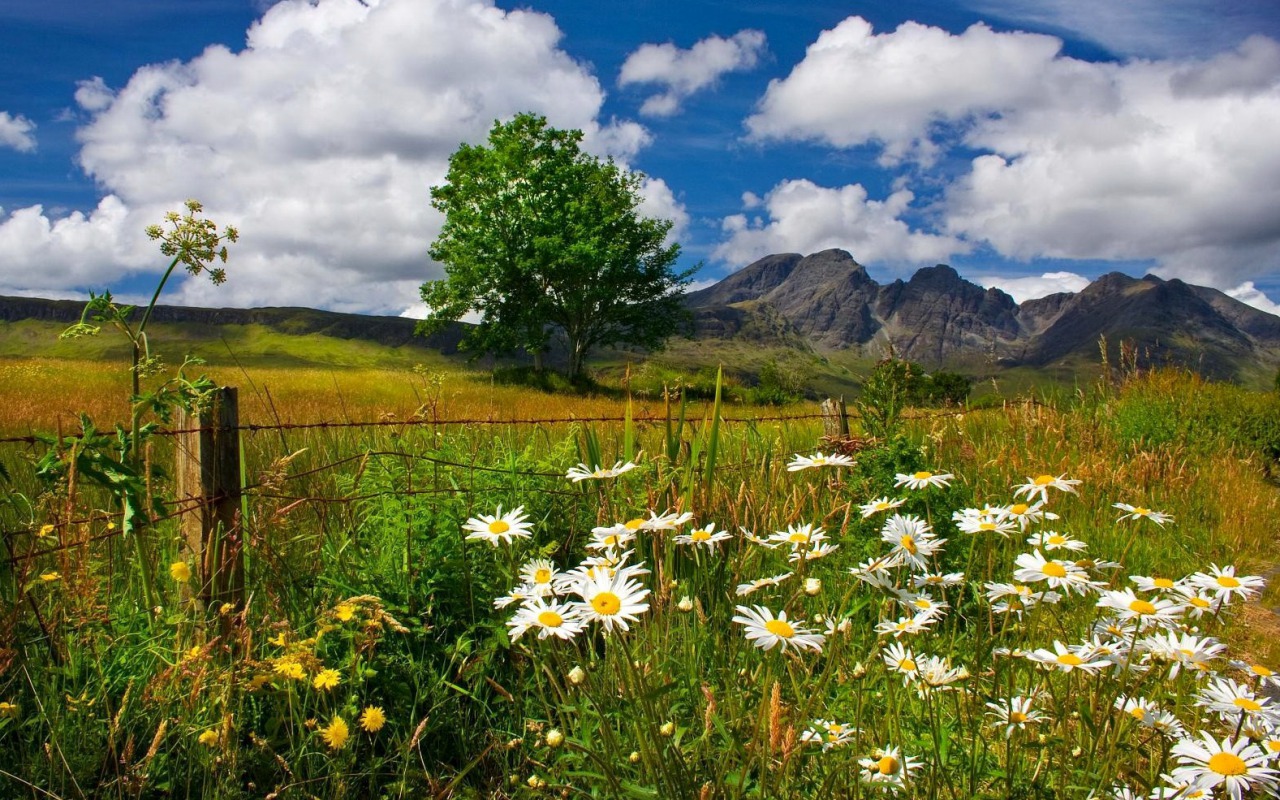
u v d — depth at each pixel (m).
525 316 47.28
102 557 3.23
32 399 11.47
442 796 2.21
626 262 48.34
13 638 2.39
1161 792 1.78
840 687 2.30
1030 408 9.06
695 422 6.01
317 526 3.78
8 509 3.39
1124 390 11.49
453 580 3.23
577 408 19.48
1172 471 7.68
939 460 5.80
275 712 2.55
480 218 47.09
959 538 4.16
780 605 2.91
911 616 2.39
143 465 2.84
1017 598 2.37
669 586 2.76
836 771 1.83
